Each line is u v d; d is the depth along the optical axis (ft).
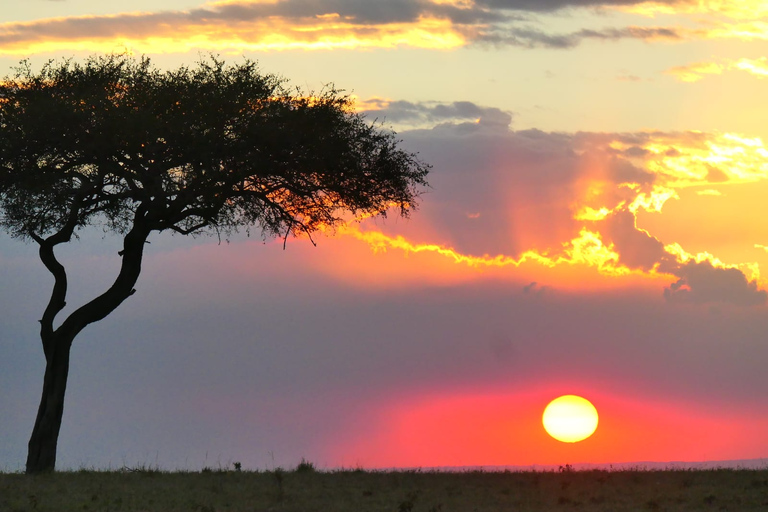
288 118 234.99
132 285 243.40
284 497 186.39
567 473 224.94
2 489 193.16
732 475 213.87
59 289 241.35
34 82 238.07
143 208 241.35
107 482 206.39
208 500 181.88
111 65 243.81
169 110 234.38
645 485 199.82
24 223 237.86
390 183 247.70
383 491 194.39
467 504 179.83
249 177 241.14
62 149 231.50
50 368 238.07
